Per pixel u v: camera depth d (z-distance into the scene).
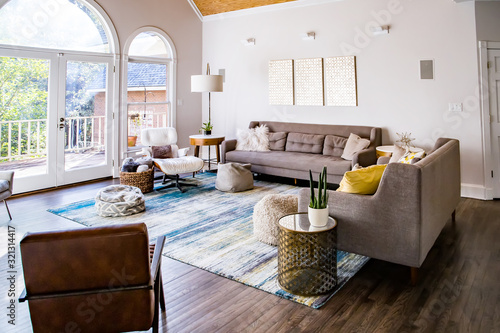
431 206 2.59
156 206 4.34
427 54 4.82
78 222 3.76
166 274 2.67
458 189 3.73
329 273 2.39
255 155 5.67
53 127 5.09
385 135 5.26
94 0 5.34
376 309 2.19
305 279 2.35
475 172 4.63
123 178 4.84
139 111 6.28
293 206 3.23
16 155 4.80
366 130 5.30
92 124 5.59
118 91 5.82
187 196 4.79
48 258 1.43
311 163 5.08
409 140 4.70
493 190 4.57
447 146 3.29
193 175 5.88
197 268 2.77
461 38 4.57
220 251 3.06
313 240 2.31
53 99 5.05
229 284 2.53
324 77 5.75
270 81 6.30
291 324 2.05
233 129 6.92
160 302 2.18
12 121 4.71
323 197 2.46
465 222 3.75
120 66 5.81
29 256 1.41
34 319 1.51
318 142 5.62
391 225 2.46
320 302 2.27
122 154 5.98
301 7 5.84
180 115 6.91
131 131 6.20
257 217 3.29
